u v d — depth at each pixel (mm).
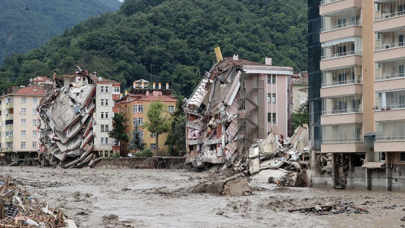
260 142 111812
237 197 72250
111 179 114250
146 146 187250
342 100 80625
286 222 50125
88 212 57438
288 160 102875
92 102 185625
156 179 113562
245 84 134375
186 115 160625
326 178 82500
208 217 54156
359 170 78125
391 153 74500
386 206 58656
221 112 138000
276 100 134625
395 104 74625
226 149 136250
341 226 47562
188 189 80500
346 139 79250
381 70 76562
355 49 79000
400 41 75438
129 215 55875
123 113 190625
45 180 108125
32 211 46000
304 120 140000
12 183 74312
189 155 156500
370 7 79062
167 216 55094
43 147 194125
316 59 89562
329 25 83062
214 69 153250
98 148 185000
